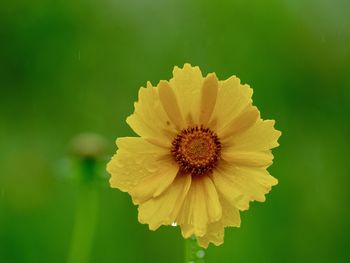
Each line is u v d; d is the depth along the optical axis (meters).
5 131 0.67
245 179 0.34
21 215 0.60
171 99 0.34
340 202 0.62
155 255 0.58
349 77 0.69
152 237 0.59
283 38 0.69
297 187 0.62
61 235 0.59
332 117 0.68
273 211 0.59
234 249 0.57
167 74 0.69
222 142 0.34
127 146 0.34
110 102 0.69
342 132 0.67
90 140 0.49
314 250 0.59
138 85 0.69
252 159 0.34
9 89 0.69
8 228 0.59
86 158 0.49
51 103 0.69
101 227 0.58
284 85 0.68
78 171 0.49
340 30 0.69
